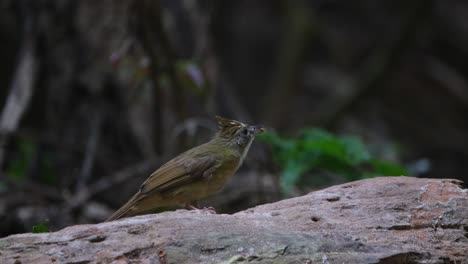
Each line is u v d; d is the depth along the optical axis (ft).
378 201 22.59
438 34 78.07
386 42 72.79
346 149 37.68
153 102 44.96
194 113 48.75
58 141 46.47
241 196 42.06
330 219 21.63
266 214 21.86
